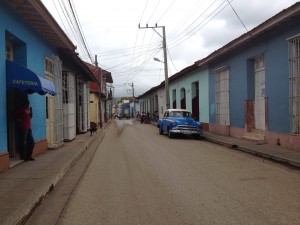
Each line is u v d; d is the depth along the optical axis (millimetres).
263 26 14406
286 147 14141
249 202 6820
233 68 19812
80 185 8633
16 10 10758
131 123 47719
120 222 5801
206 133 23000
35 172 9438
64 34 14453
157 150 15242
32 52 12609
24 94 11391
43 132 13922
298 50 13242
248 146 15023
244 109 18406
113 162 12094
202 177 9266
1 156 9344
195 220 5793
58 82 16375
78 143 17781
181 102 33906
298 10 11891
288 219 5758
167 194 7539
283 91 14281
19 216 5758
